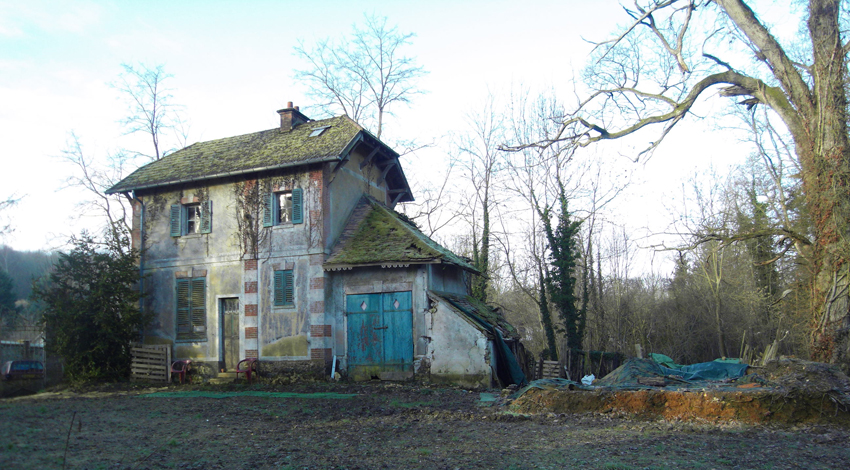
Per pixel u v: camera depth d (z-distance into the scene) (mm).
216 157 22203
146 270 21562
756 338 32250
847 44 16688
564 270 28938
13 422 9125
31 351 18406
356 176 22062
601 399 12539
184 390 17250
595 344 33125
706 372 15398
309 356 18891
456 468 7738
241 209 20453
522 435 10156
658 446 9250
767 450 9070
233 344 20234
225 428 10500
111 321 19500
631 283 38312
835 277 16094
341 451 8727
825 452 8961
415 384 17969
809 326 17516
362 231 20391
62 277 19578
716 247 21219
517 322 39875
